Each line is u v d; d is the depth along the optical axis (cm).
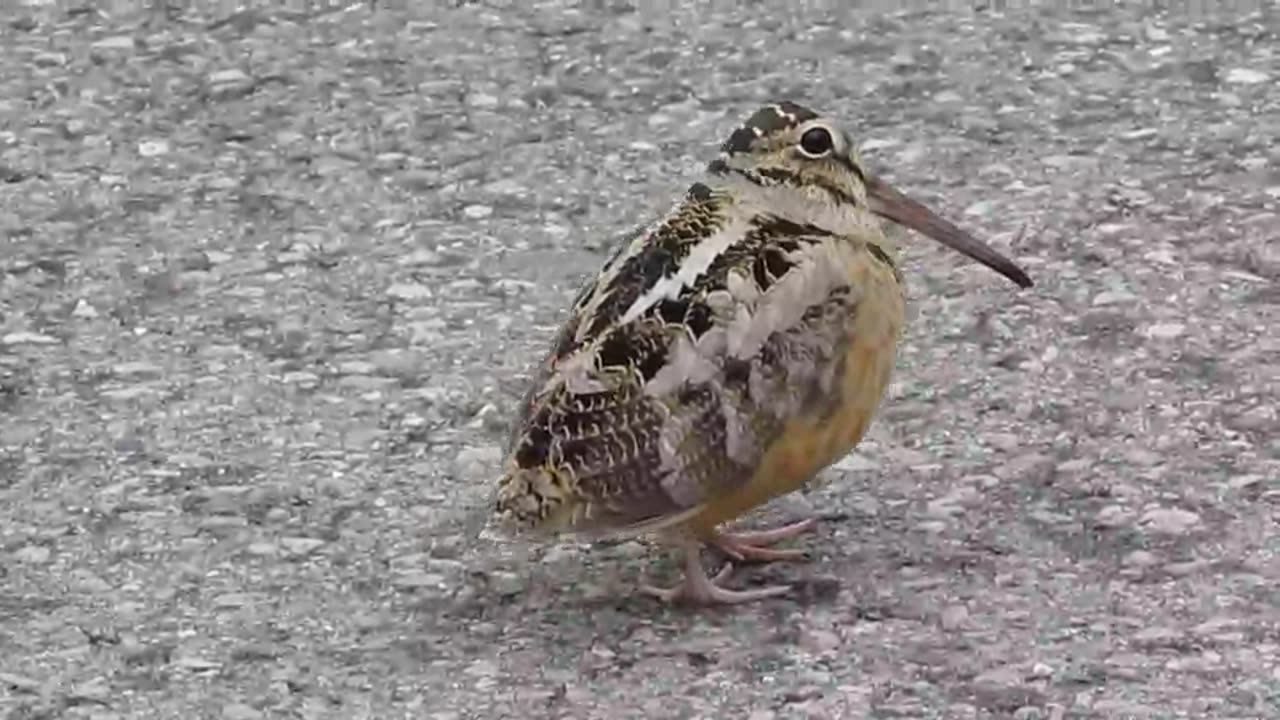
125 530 134
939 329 147
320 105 173
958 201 159
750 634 125
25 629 127
